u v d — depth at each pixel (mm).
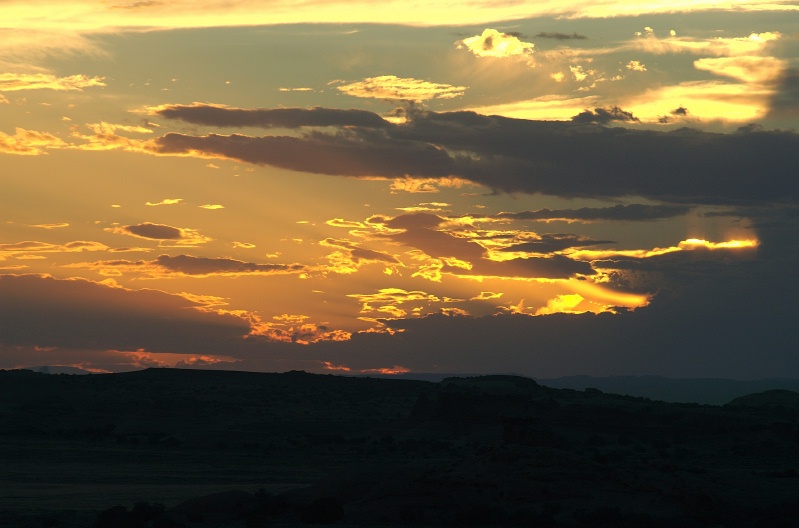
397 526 105188
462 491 116500
